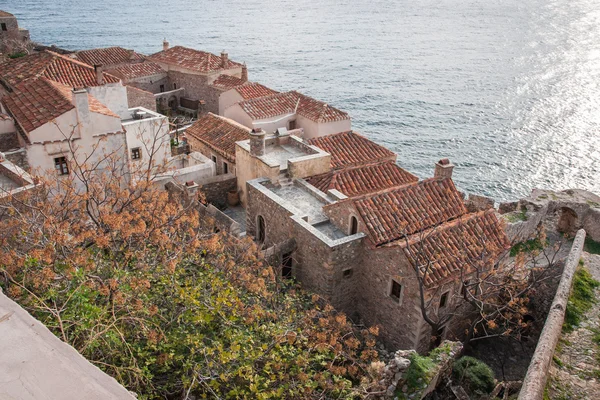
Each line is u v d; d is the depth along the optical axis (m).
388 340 22.81
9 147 31.66
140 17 180.75
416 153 69.06
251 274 19.27
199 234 20.31
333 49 134.00
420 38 151.38
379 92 96.25
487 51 132.88
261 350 14.09
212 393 12.92
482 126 79.31
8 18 89.50
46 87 33.31
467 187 59.88
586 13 199.75
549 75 108.56
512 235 28.56
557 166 65.56
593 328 15.66
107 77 41.31
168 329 14.65
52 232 15.75
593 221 30.20
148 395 12.39
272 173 28.81
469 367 17.39
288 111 44.44
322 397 14.29
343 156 35.12
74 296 12.94
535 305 22.91
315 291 23.70
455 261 21.42
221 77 59.41
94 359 12.48
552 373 13.84
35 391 3.97
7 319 4.64
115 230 17.25
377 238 22.16
